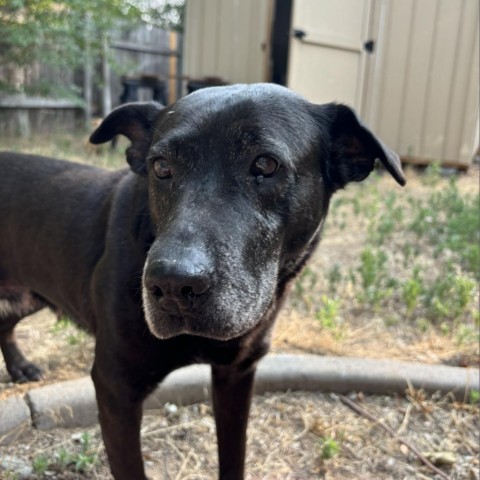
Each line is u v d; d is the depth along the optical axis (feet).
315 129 1.18
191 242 0.92
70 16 4.57
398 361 1.85
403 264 2.68
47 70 5.31
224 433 1.35
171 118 1.12
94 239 1.33
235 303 0.96
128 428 1.20
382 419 1.65
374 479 1.45
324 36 4.03
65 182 1.47
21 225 1.49
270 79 4.63
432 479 1.45
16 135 4.80
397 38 4.24
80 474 1.42
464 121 4.50
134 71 5.79
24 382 1.76
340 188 1.30
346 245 2.93
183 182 1.02
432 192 3.78
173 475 1.45
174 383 1.68
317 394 1.76
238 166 1.02
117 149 4.30
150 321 0.98
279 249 1.10
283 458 1.51
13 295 1.69
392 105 4.37
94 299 1.22
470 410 1.68
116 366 1.18
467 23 4.32
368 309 2.28
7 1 4.11
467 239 2.95
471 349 2.00
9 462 1.43
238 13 4.67
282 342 2.00
